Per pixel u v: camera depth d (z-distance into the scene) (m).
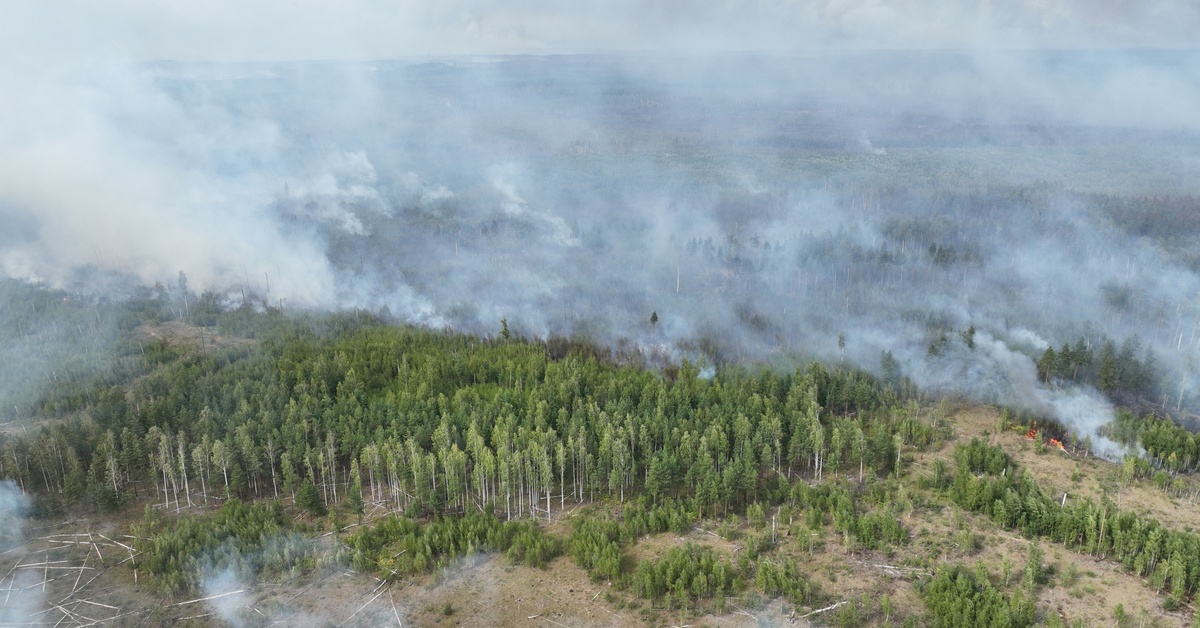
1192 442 120.00
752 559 101.69
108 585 101.94
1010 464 122.06
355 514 116.00
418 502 112.94
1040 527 104.19
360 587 100.12
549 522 113.88
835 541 105.19
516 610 95.25
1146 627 87.19
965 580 91.25
